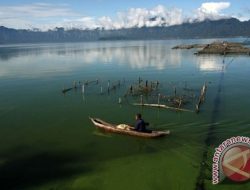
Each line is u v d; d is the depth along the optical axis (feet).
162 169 71.87
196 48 569.23
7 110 128.36
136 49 631.15
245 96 142.00
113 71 253.03
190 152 80.64
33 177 69.92
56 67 294.66
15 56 491.31
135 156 79.30
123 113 119.34
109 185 65.72
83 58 408.87
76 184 66.49
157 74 226.58
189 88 166.71
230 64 278.26
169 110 120.98
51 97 151.84
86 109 126.93
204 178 67.21
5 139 93.66
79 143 89.15
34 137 94.94
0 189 65.16
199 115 112.47
